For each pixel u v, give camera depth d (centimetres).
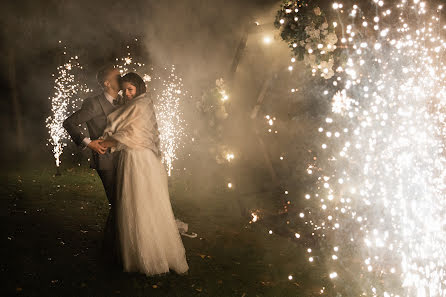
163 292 361
